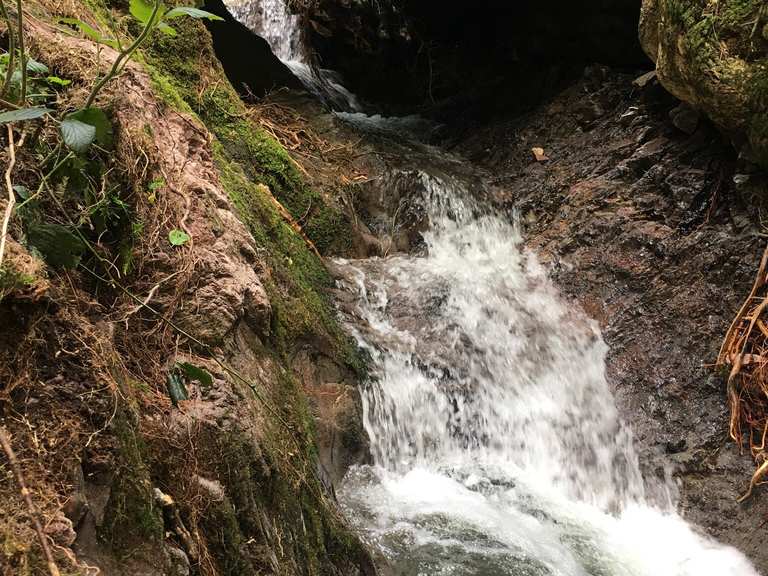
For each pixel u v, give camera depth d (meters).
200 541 1.99
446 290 4.98
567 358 4.83
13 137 2.07
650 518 4.11
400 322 4.71
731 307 4.59
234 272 2.85
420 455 4.15
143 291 2.42
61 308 1.80
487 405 4.46
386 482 3.87
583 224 5.53
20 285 1.67
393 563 3.20
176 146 3.16
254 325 2.97
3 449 1.47
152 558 1.77
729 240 4.78
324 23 8.95
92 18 3.48
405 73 8.97
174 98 3.50
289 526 2.52
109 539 1.70
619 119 6.17
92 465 1.71
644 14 5.19
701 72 4.58
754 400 4.20
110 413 1.78
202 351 2.53
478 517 3.72
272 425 2.70
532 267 5.50
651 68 6.94
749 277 4.59
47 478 1.59
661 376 4.57
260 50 7.09
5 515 1.47
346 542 2.90
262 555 2.23
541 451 4.48
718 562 3.74
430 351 4.54
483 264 5.57
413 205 5.77
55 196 2.15
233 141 4.60
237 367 2.68
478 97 8.04
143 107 3.01
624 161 5.68
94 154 2.32
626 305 4.99
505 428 4.45
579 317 5.09
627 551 3.77
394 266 5.16
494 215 5.99
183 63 4.54
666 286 4.90
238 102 4.94
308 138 5.95
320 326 3.89
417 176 5.84
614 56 7.11
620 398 4.62
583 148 6.23
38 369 1.68
